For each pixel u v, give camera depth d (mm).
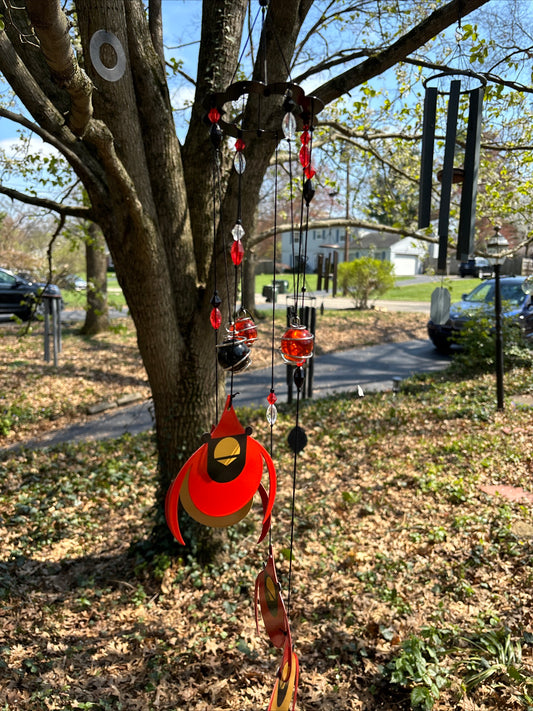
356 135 5984
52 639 3746
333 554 4836
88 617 4090
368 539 5043
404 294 30094
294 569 4625
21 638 3705
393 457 6910
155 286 4070
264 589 1767
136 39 3830
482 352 10750
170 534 4762
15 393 9977
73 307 21625
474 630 3572
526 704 2873
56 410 9477
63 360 12273
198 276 4527
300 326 1751
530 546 4531
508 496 5473
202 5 4324
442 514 5289
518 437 7039
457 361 11641
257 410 9008
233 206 3801
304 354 1729
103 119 3535
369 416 8562
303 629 3840
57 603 4262
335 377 11922
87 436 8562
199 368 4477
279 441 7719
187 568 4574
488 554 4508
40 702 3074
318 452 7336
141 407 9898
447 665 3234
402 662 3205
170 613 4133
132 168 3729
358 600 4051
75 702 3078
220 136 1716
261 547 5004
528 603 3830
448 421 7941
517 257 10039
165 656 3576
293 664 1639
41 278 20812
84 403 9859
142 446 7797
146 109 3990
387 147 7781
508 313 12008
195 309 4395
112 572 4727
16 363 11719
